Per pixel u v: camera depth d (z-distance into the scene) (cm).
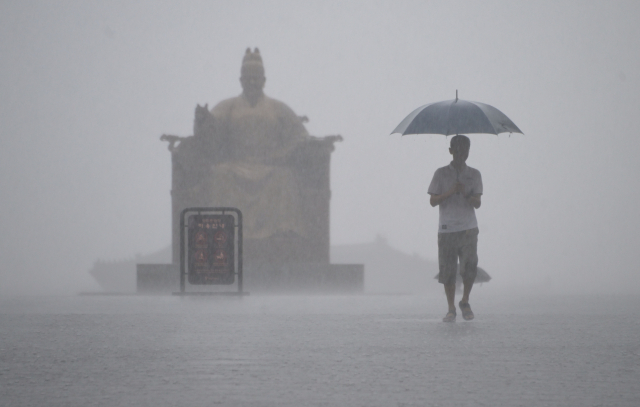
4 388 2000
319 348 2753
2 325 3606
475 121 3847
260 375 2191
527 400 1844
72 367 2336
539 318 3997
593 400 1845
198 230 7550
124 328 3459
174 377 2159
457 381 2094
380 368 2311
